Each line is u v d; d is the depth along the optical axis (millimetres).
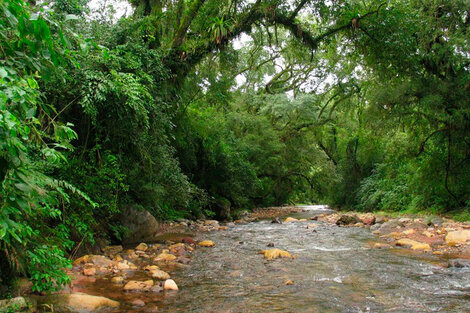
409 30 11211
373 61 12500
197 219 14172
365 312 3506
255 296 4035
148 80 6641
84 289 4098
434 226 10117
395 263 5781
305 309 3594
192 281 4711
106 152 6395
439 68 11867
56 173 5344
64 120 5738
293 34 12273
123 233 7539
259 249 7352
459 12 11125
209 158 15562
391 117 12172
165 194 9094
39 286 3393
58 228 4609
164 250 6750
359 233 10078
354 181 23766
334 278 4863
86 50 2482
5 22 2240
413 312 3479
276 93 24672
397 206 16906
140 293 4090
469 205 12117
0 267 3318
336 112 24969
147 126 6293
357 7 11930
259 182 19078
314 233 10234
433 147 12883
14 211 2115
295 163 25984
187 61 10391
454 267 5398
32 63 2301
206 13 10648
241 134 21891
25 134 1963
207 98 14852
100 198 6129
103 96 5258
